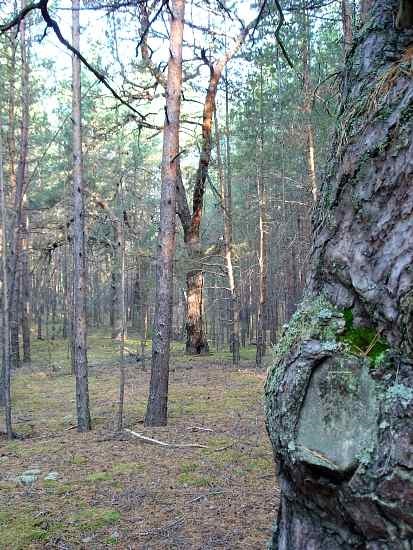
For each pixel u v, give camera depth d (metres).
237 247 15.66
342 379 1.73
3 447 7.00
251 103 14.90
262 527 4.13
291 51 12.62
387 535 1.51
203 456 6.12
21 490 5.17
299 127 14.39
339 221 1.95
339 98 2.33
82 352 7.89
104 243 14.82
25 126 11.30
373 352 1.69
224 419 7.99
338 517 1.71
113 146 14.76
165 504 4.68
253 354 18.89
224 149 17.78
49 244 16.95
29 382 13.71
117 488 5.14
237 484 5.15
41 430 8.07
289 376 1.91
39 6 1.68
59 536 4.05
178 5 7.70
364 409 1.65
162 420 7.80
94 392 11.27
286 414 1.88
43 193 18.91
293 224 19.72
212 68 13.50
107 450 6.60
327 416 1.75
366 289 1.75
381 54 2.07
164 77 11.07
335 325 1.83
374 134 1.86
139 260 12.33
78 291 7.95
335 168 2.08
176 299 28.92
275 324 25.11
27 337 18.80
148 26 2.11
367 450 1.57
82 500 4.84
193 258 15.34
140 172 15.20
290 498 1.93
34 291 33.50
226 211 15.12
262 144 15.06
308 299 2.06
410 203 1.68
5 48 10.84
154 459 6.11
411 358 1.56
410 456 1.45
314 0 4.58
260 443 6.55
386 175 1.78
